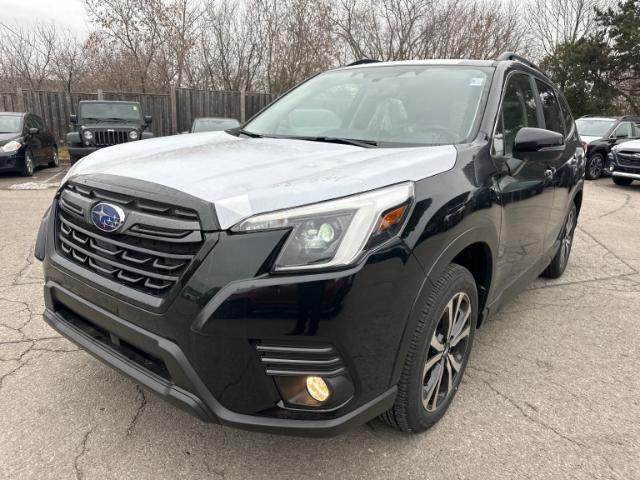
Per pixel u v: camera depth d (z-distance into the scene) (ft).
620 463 7.86
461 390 9.73
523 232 10.60
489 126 9.44
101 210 7.06
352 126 10.40
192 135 11.07
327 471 7.48
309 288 6.03
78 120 43.60
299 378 6.37
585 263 18.80
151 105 56.75
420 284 6.92
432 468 7.61
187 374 6.39
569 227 16.37
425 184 7.22
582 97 93.91
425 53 80.53
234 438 8.11
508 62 11.39
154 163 7.83
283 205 6.26
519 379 10.24
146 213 6.66
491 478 7.46
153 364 7.09
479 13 81.35
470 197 7.89
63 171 42.55
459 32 80.89
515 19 85.81
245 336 6.13
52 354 10.41
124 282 6.93
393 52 80.84
